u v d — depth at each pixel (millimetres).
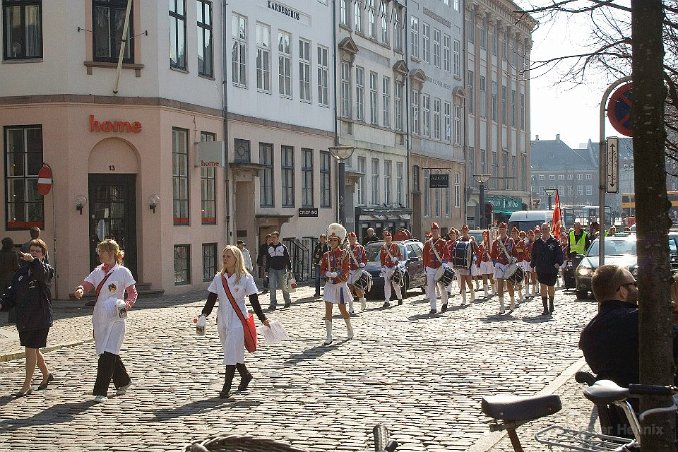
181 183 35781
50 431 11734
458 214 71688
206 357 18109
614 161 14039
